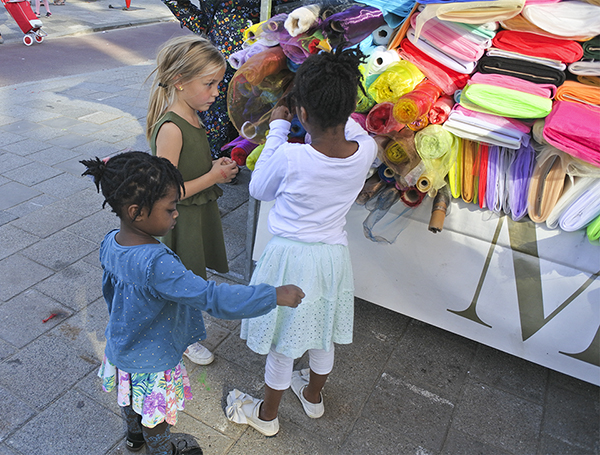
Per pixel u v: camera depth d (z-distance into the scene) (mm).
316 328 1836
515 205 2125
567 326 2244
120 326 1514
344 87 1416
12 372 2322
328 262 1731
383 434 2162
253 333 1836
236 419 2139
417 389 2416
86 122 5652
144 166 1358
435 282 2490
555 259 2174
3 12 12062
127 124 5668
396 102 1896
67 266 3123
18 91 6727
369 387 2406
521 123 1973
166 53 1915
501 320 2400
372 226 2363
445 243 2387
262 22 2336
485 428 2227
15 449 1962
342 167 1547
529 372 2557
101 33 11594
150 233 1471
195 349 2453
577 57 1859
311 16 1933
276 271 1748
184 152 2020
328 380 2430
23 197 3906
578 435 2215
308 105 1449
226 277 3168
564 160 1898
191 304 1379
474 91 1938
